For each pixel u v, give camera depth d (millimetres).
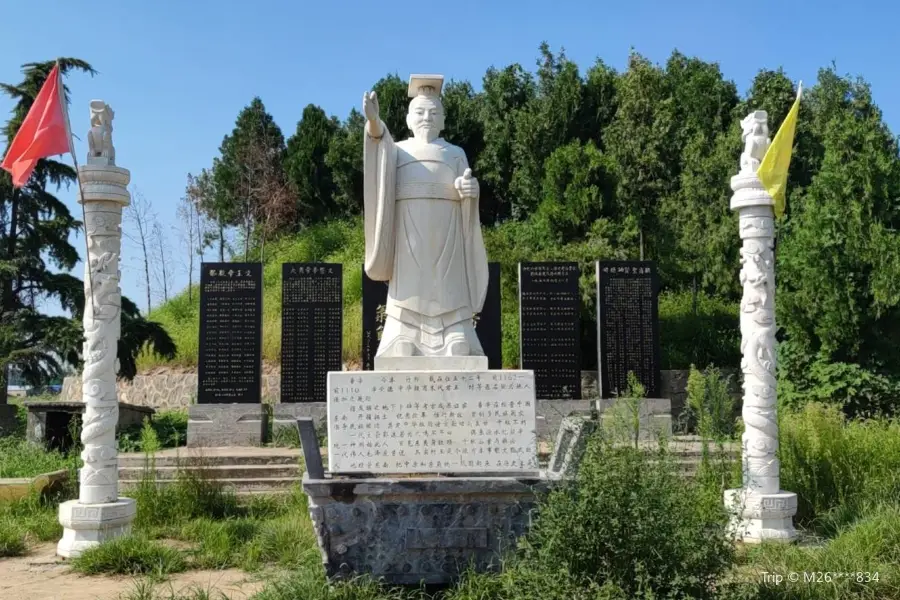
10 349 16672
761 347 9055
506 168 30750
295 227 33750
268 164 33406
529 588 5098
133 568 7414
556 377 15875
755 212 9258
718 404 10742
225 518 9484
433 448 6316
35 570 7617
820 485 9492
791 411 14234
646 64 23438
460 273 7086
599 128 28219
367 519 5934
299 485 10797
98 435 8680
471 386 6414
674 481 5449
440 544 5930
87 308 8953
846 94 27141
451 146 7363
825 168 15625
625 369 15844
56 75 8836
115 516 8492
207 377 15453
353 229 30094
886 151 15578
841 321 14930
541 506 5500
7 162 8844
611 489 5145
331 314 16000
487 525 5977
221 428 15188
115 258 9070
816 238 15242
